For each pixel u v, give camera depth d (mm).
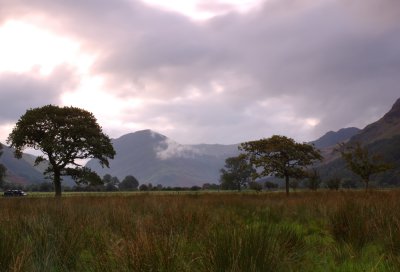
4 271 4570
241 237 4785
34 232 5957
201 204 14172
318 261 5820
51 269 4812
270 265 4645
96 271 4594
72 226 6914
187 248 5656
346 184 107250
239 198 20562
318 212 12250
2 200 19688
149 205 13766
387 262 5023
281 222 10398
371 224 7527
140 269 4203
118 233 7273
